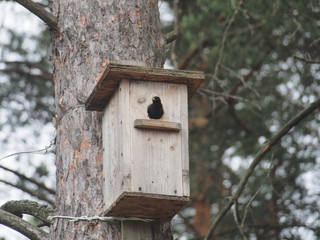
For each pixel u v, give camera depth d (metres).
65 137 9.26
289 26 16.11
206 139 20.89
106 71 8.67
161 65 9.58
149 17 9.62
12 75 16.53
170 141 8.73
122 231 8.73
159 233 8.91
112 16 9.46
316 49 15.91
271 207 17.70
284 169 17.89
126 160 8.54
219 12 17.33
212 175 20.58
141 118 8.72
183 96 8.94
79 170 9.05
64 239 8.83
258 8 16.52
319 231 15.84
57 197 9.16
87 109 9.16
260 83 18.52
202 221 20.30
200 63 18.84
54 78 9.69
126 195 8.36
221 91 18.06
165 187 8.56
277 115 18.44
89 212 8.86
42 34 17.02
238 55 17.91
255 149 18.62
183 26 17.08
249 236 17.75
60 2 9.70
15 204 9.95
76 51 9.43
